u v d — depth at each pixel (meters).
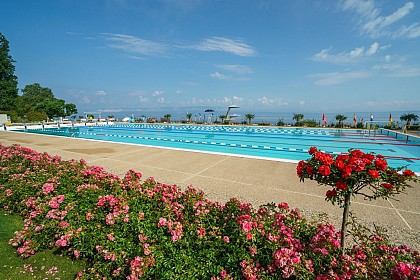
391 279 1.68
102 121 31.27
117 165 6.66
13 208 3.62
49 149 9.35
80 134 19.02
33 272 2.39
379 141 13.70
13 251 2.72
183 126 26.02
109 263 2.18
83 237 2.45
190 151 8.86
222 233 2.24
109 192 3.23
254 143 13.94
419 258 2.00
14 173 4.50
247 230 1.95
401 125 17.02
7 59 37.94
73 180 3.73
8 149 6.40
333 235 2.26
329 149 11.57
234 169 6.20
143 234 2.28
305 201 4.07
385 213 3.60
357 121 20.31
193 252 2.07
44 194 3.41
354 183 1.95
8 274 2.35
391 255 1.99
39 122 26.86
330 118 23.30
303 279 1.67
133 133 19.80
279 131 19.48
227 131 20.47
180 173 5.83
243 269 1.79
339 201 2.11
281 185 4.91
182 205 2.75
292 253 1.81
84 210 2.80
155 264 1.98
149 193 2.96
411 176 1.82
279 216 2.44
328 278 1.65
